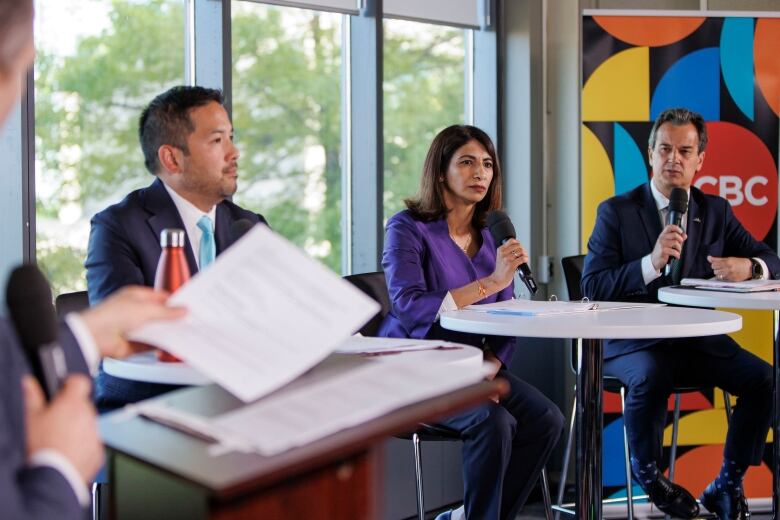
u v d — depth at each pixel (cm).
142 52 287
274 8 323
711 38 366
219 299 99
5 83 75
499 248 248
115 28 279
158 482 89
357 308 98
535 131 389
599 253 317
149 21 289
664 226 321
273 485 82
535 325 196
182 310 98
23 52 75
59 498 71
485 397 96
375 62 345
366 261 353
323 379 101
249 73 318
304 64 335
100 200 277
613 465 357
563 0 388
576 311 225
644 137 367
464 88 395
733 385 296
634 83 366
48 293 82
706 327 198
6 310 80
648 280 298
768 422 295
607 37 365
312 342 94
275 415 87
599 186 367
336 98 347
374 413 87
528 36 386
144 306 97
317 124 341
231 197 316
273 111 326
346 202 354
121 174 283
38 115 260
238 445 81
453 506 364
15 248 250
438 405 91
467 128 275
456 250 271
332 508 86
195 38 302
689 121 320
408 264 260
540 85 391
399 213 275
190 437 86
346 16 348
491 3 390
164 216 206
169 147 206
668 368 292
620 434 356
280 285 101
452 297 248
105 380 197
